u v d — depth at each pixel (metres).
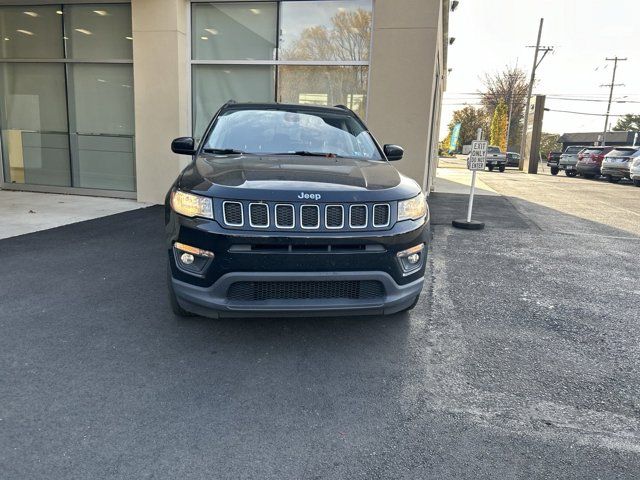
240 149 4.11
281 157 3.82
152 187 9.13
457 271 5.40
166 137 8.91
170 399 2.67
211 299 2.99
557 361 3.27
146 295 4.23
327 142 4.29
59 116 9.80
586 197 14.51
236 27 8.83
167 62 8.67
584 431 2.50
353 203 2.99
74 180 9.97
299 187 3.00
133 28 8.68
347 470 2.16
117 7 9.16
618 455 2.31
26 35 9.62
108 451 2.22
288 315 3.03
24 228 6.74
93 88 9.53
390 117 8.11
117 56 9.32
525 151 37.06
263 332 3.57
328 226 2.96
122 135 9.55
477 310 4.18
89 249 5.69
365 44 8.45
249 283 2.97
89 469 2.10
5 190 10.27
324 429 2.45
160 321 3.70
